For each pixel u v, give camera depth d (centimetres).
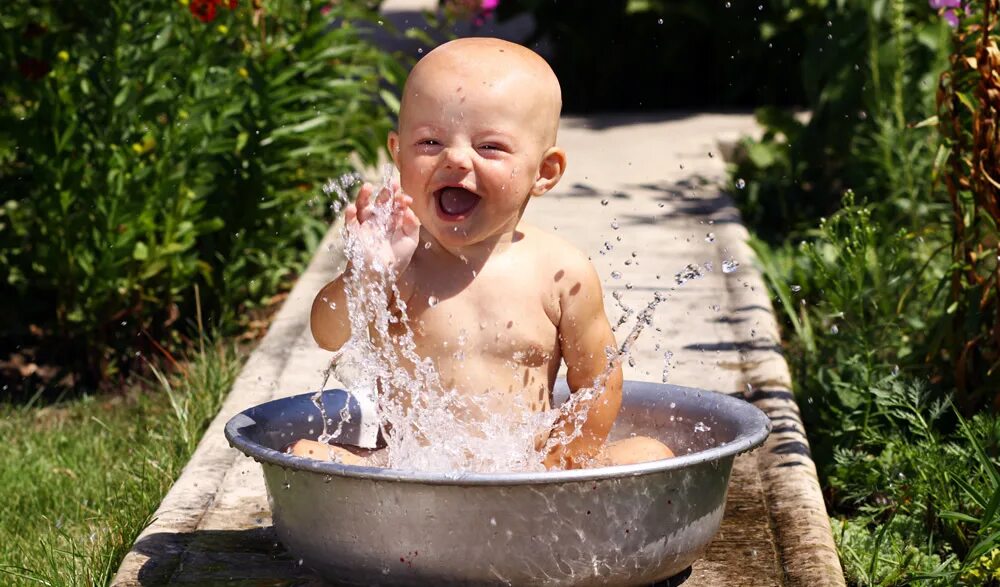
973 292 380
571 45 1079
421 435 279
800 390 429
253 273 561
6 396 484
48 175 472
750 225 710
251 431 278
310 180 596
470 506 238
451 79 265
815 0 955
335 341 278
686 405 305
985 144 367
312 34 569
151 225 481
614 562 248
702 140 883
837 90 666
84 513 369
